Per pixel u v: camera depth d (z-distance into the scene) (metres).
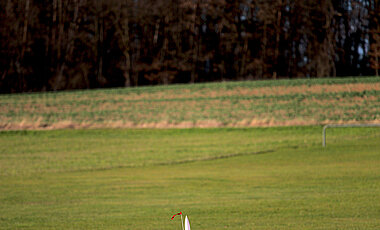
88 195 63.12
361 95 186.12
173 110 188.62
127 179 79.06
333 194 56.47
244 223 41.19
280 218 42.97
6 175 89.25
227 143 128.62
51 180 80.69
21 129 168.75
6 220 46.22
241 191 62.59
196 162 100.06
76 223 43.78
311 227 38.56
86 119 181.12
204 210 48.56
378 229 37.19
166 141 138.38
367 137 125.06
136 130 161.50
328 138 127.38
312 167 85.69
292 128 147.88
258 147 118.69
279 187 64.94
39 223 44.28
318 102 181.38
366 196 53.97
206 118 171.38
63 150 127.94
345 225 39.00
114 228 41.00
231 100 198.25
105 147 131.12
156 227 40.88
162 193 63.19
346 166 85.06
